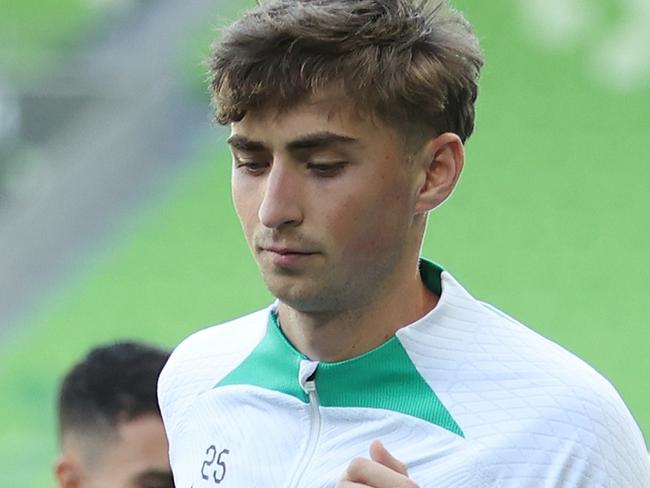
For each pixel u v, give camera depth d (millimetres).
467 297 5008
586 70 30312
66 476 7188
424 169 4648
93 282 28562
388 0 4578
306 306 4562
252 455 4926
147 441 7023
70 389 7160
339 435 4758
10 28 30438
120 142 29719
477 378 4699
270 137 4387
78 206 29312
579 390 4602
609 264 27406
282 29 4355
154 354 7312
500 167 29156
